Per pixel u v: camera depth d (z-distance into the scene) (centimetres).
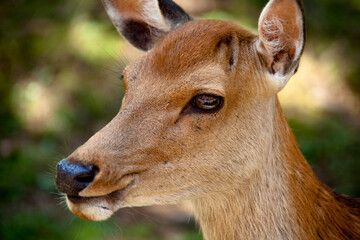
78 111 1781
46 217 1501
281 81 754
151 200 747
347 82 1972
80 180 695
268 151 767
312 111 1861
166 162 732
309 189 788
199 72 728
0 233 1439
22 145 1695
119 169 714
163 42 768
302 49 729
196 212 820
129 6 872
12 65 1886
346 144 1731
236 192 768
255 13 2122
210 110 726
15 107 1800
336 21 2175
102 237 1451
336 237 789
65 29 1964
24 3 2073
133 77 761
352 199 861
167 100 729
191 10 2119
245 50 759
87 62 1878
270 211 768
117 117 739
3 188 1560
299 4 713
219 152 742
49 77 1859
